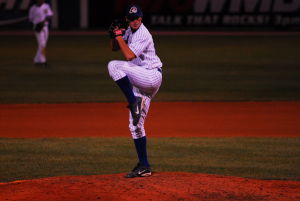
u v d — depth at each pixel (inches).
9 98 2336.4
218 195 897.5
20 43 4778.5
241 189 935.7
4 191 909.8
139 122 983.6
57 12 5915.4
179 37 5241.1
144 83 950.4
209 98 2343.8
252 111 2062.0
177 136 1663.4
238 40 5000.0
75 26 6033.5
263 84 2746.1
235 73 3149.6
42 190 909.8
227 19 5959.6
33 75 3038.9
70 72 3166.8
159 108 2118.6
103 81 2847.0
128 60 937.5
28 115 1987.0
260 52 4185.5
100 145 1552.7
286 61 3698.3
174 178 987.3
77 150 1496.1
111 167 1327.5
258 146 1540.4
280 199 890.1
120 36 937.5
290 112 2043.6
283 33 5585.6
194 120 1899.6
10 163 1362.0
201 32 5684.1
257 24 5935.0
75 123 1851.6
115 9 5959.6
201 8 5940.0
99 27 6043.3
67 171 1290.6
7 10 5861.2
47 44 4724.4
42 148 1515.7
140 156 1003.3
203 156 1430.9
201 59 3786.9
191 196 887.7
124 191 902.4
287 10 5831.7
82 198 868.0
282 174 1261.1
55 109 2101.4
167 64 3543.3
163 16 5964.6
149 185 936.9
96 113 2026.3
